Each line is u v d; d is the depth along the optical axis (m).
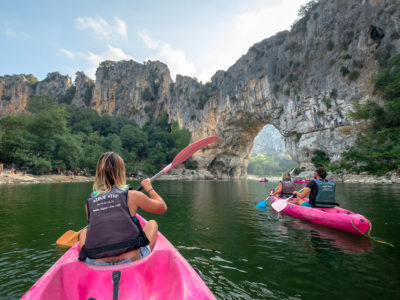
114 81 84.81
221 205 7.94
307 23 39.44
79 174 38.09
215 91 58.84
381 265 2.74
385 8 30.19
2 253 3.17
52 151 35.91
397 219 5.02
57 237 3.95
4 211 6.39
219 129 57.34
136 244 1.52
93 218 1.48
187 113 66.19
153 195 1.83
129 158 52.66
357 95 32.28
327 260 2.91
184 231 4.39
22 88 90.69
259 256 3.07
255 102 48.16
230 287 2.24
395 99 26.14
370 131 29.98
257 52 48.44
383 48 30.17
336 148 33.97
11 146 30.80
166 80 80.38
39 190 13.60
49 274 1.41
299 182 22.45
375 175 25.27
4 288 2.20
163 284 1.60
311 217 5.02
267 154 148.25
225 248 3.41
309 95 38.00
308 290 2.18
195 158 60.00
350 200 8.13
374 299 2.03
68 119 57.69
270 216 5.83
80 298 1.40
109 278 1.37
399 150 23.53
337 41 34.56
